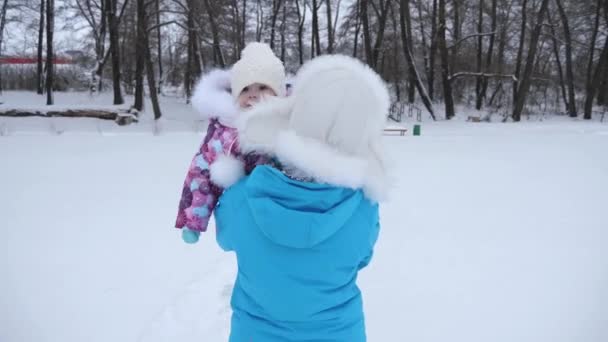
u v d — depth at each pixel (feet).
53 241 16.16
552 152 37.63
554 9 107.14
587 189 23.63
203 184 6.54
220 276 13.30
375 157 5.87
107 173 27.81
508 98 110.22
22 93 104.22
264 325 5.85
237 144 6.13
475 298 11.88
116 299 12.01
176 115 80.53
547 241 15.96
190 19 84.48
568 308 11.32
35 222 18.24
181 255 14.88
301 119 5.32
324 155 5.09
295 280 5.54
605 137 50.19
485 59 115.85
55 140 43.78
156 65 135.44
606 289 12.26
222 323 10.80
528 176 27.22
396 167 6.13
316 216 5.19
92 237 16.55
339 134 5.23
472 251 15.02
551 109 107.04
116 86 82.69
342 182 5.19
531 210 19.81
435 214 19.16
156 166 30.22
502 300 11.78
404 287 12.49
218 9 89.66
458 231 16.97
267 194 5.32
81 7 107.65
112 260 14.51
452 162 32.37
